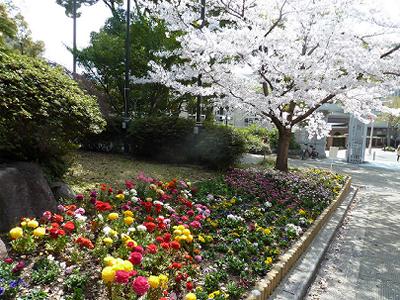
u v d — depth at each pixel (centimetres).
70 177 616
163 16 852
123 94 1341
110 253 303
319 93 824
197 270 323
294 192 735
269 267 353
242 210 540
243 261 354
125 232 336
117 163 890
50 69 462
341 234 594
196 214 469
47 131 413
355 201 899
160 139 992
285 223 517
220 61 852
